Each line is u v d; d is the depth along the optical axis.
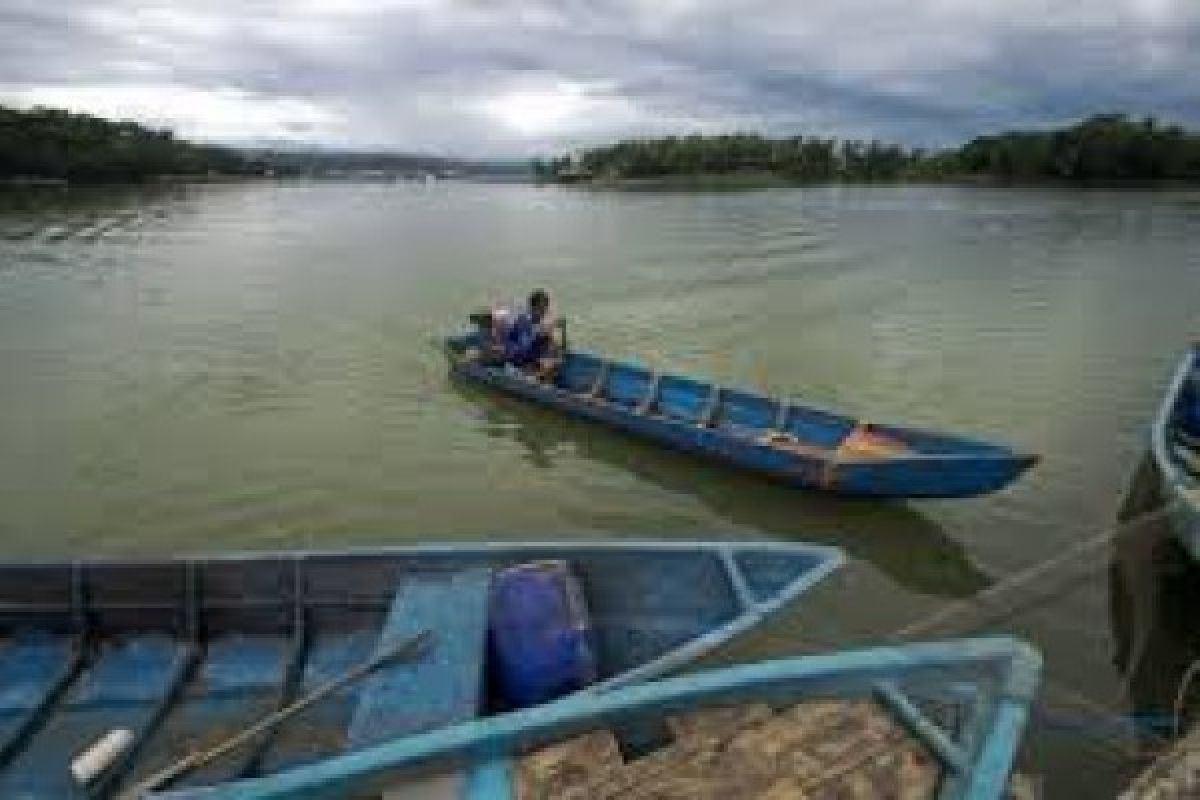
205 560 7.73
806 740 5.47
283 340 21.25
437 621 6.86
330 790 5.09
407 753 5.20
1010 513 11.94
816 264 34.03
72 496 12.43
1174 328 22.95
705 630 7.80
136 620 7.85
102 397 16.66
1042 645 9.16
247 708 7.09
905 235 45.00
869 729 5.53
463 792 5.17
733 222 54.28
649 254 37.47
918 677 5.71
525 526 11.81
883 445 12.49
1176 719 7.80
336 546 11.23
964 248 39.25
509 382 16.50
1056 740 7.70
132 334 21.62
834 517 11.99
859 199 79.12
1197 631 9.47
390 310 25.02
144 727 6.75
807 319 23.88
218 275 31.09
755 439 13.00
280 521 11.84
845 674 5.72
